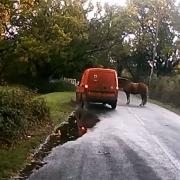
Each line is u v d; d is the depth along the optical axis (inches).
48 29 1648.6
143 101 1270.9
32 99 703.7
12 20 1510.8
